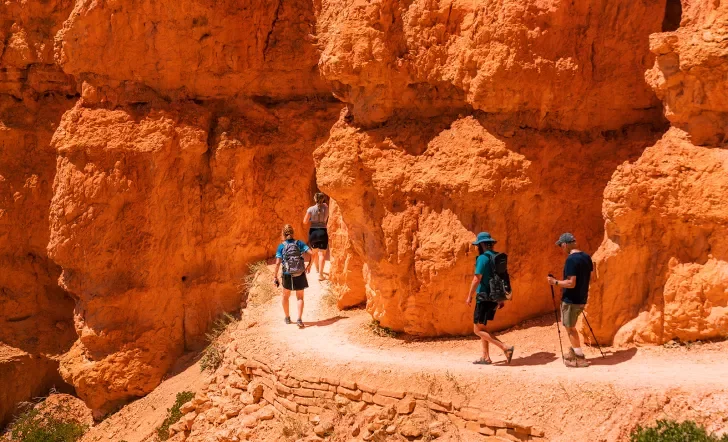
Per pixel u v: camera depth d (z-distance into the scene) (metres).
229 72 17.03
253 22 17.11
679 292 9.55
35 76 18.83
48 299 19.47
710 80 9.55
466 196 11.16
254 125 17.06
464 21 11.62
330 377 10.82
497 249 11.19
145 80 16.30
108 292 15.79
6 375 18.30
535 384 8.98
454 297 11.46
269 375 11.95
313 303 15.08
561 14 10.90
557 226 11.38
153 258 16.03
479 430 8.95
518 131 11.17
